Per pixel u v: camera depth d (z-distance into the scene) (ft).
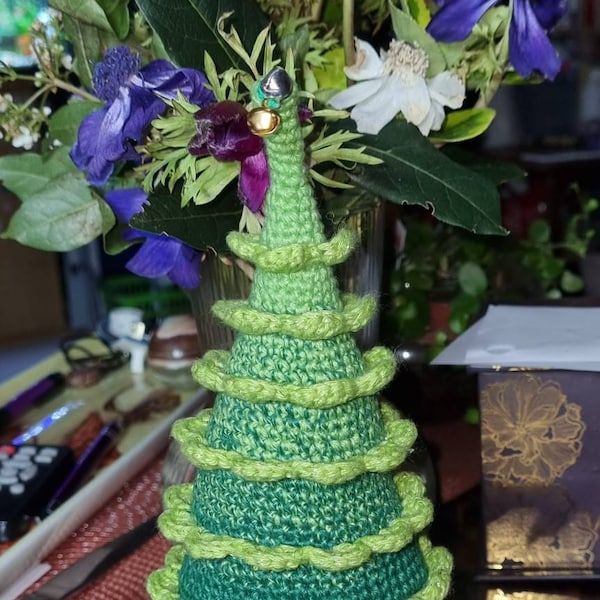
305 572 1.03
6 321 5.32
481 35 1.48
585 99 7.16
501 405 1.58
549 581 1.57
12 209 4.80
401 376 1.96
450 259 2.36
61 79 1.57
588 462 1.57
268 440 1.02
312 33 1.47
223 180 1.24
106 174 1.34
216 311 1.10
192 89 1.23
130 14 1.47
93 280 5.54
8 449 1.93
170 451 1.76
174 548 1.26
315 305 1.04
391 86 1.41
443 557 1.19
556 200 5.25
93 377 2.51
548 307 1.88
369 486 1.06
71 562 1.64
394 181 1.36
